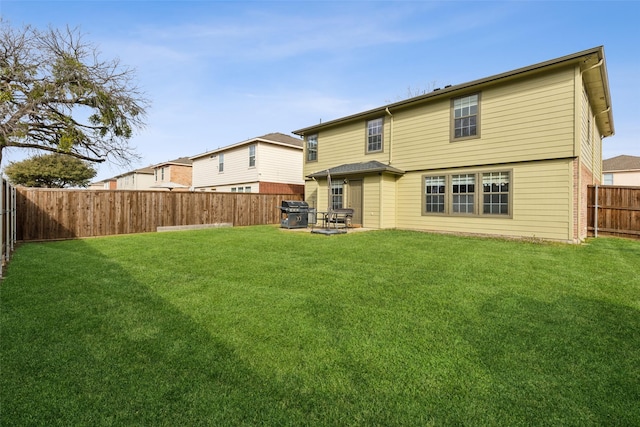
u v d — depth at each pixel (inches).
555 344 112.3
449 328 125.1
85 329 122.6
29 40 458.9
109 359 101.0
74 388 86.1
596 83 384.5
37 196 397.1
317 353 105.7
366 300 156.9
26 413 76.4
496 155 390.6
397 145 494.3
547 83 353.1
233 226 601.6
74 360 100.2
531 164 365.1
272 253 281.0
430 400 82.8
